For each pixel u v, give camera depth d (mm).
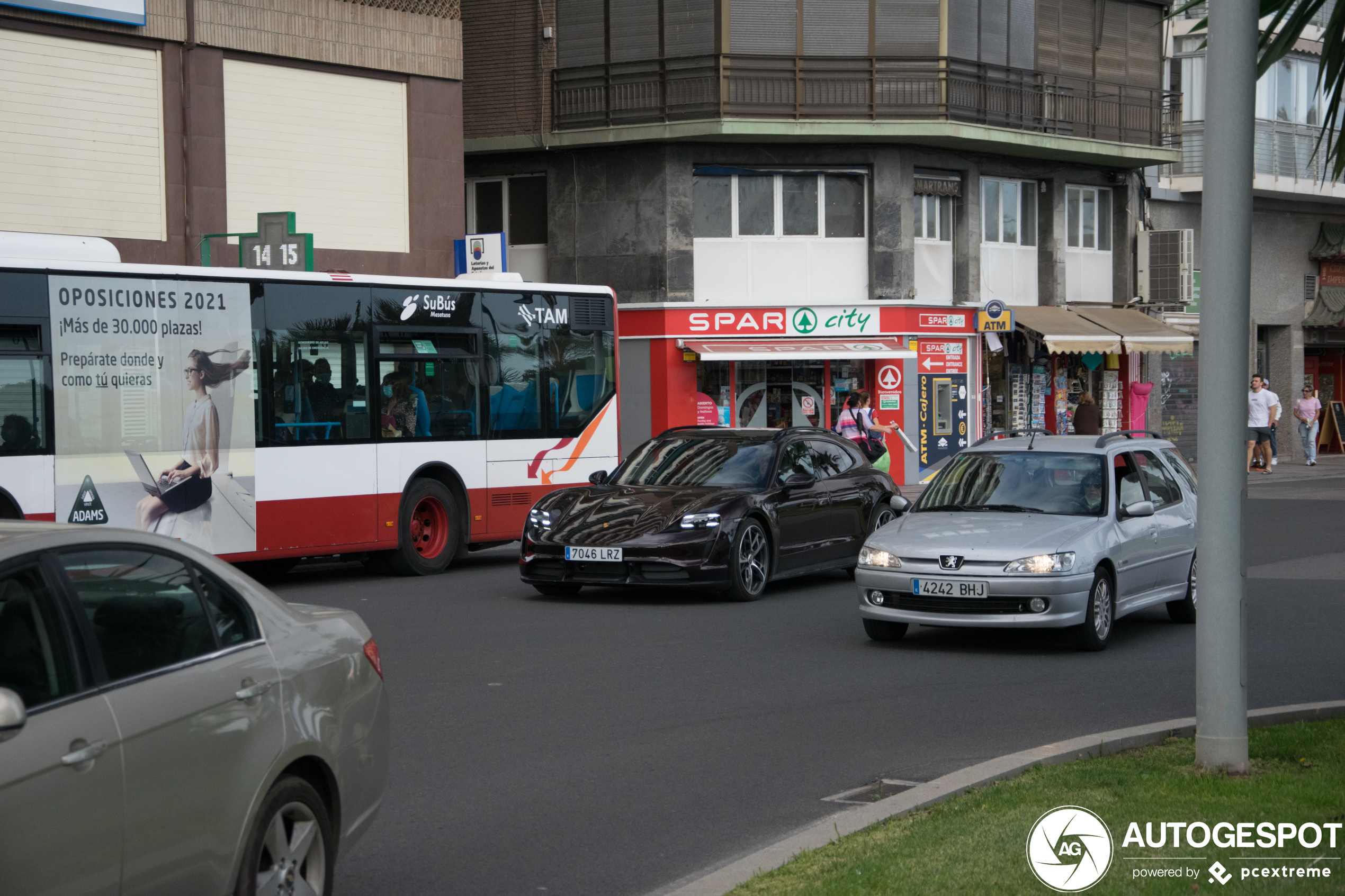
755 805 7016
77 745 3930
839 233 32125
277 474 15539
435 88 26562
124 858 4043
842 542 16219
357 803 5219
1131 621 13578
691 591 15641
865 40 31172
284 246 21844
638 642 12023
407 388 17062
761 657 11312
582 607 14344
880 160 31953
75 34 21797
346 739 5125
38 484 13438
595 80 31391
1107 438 13031
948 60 31562
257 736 4613
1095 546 11508
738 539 14453
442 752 8094
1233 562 6965
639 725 8820
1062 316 35062
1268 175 39938
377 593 15477
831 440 16828
